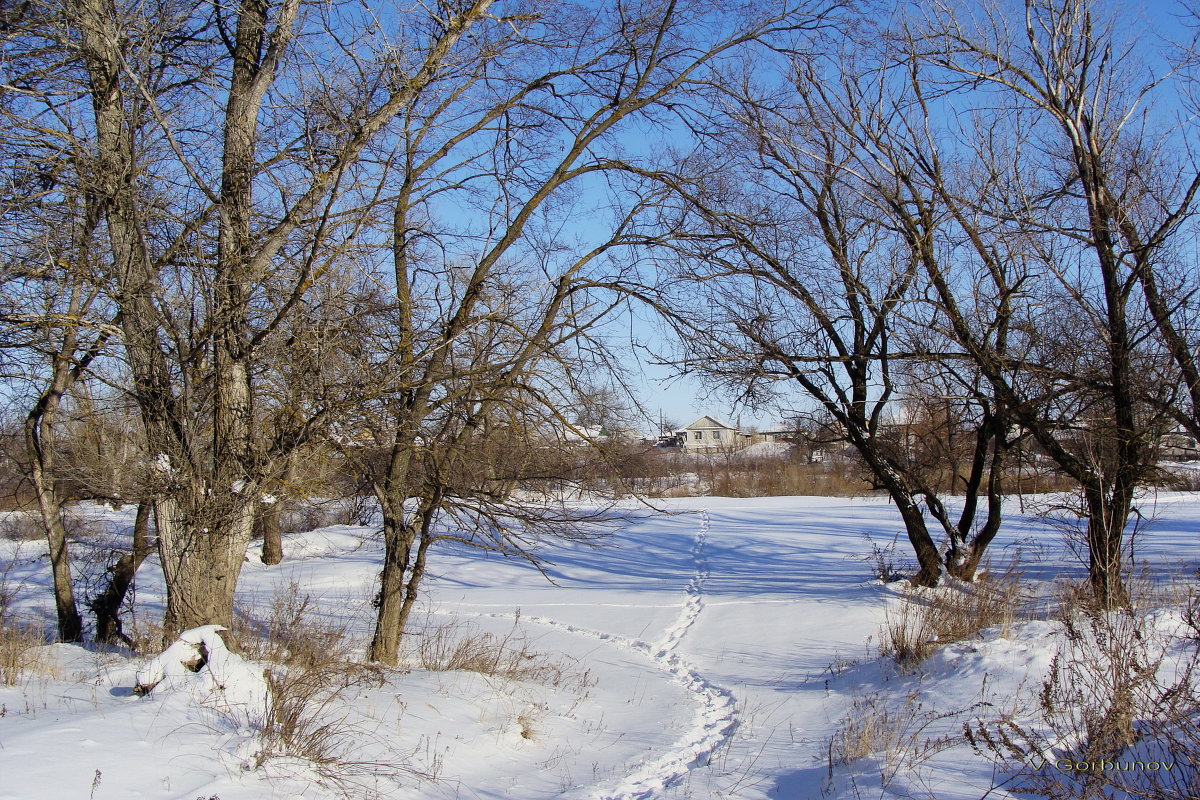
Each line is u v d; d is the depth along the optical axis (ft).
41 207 26.71
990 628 29.78
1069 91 37.24
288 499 26.89
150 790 13.73
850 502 125.70
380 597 32.22
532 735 24.73
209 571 23.90
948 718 21.77
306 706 20.85
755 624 45.16
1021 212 39.19
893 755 19.11
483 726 24.25
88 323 24.48
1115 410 35.09
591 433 31.40
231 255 23.66
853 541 81.00
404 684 27.14
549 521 31.96
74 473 28.63
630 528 94.27
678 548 82.89
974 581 47.01
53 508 35.99
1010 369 38.91
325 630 38.68
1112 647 18.13
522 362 29.81
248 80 25.20
